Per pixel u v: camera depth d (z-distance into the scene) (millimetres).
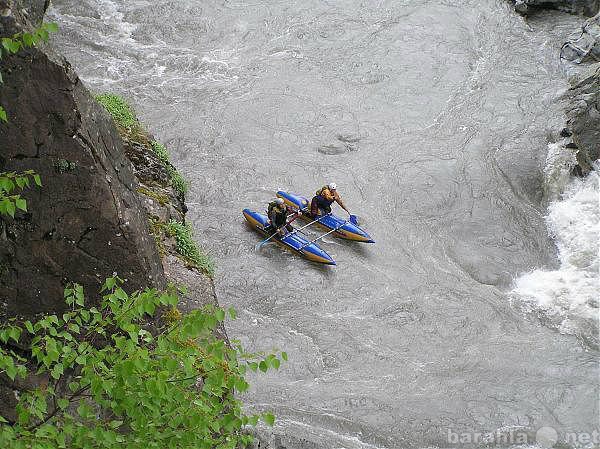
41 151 18641
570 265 38531
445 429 29297
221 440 14836
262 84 51844
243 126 48000
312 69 53375
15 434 12320
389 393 31047
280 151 46156
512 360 32781
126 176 21453
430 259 38875
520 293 36844
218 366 13734
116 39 55531
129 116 33781
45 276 19516
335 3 60375
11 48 14016
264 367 13320
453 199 42750
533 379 31750
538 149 46000
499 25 57719
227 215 40969
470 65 53625
